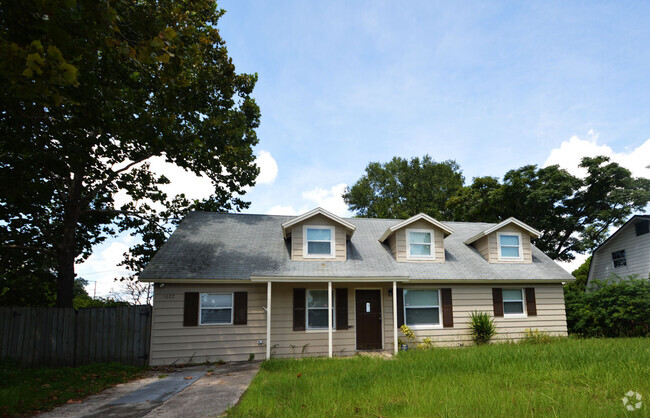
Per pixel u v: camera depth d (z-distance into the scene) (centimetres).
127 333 1226
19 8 476
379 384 718
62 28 502
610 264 2302
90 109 903
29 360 1145
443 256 1567
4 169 812
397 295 1425
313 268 1391
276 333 1308
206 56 1503
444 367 855
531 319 1522
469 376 755
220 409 646
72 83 458
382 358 1105
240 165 1772
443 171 3944
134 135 1161
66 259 1427
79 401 737
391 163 4066
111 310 1228
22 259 1577
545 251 2914
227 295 1314
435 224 1562
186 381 920
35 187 812
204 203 1972
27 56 428
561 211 2792
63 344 1177
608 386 618
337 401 620
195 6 1279
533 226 2839
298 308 1340
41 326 1171
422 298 1470
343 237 1484
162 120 1153
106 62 857
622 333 1558
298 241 1445
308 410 578
